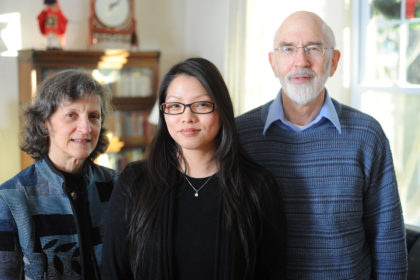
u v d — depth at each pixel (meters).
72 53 4.02
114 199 1.44
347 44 3.05
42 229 1.44
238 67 3.87
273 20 3.55
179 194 1.42
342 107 1.76
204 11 4.72
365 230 1.78
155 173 1.43
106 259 1.43
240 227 1.36
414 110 2.89
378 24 3.03
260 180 1.44
